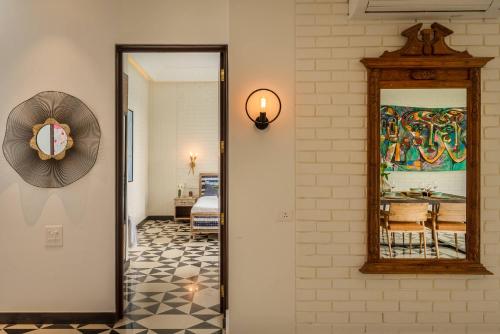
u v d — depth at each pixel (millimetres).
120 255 3342
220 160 3430
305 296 3002
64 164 3283
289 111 2996
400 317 2988
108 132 3291
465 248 2953
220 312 3520
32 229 3281
